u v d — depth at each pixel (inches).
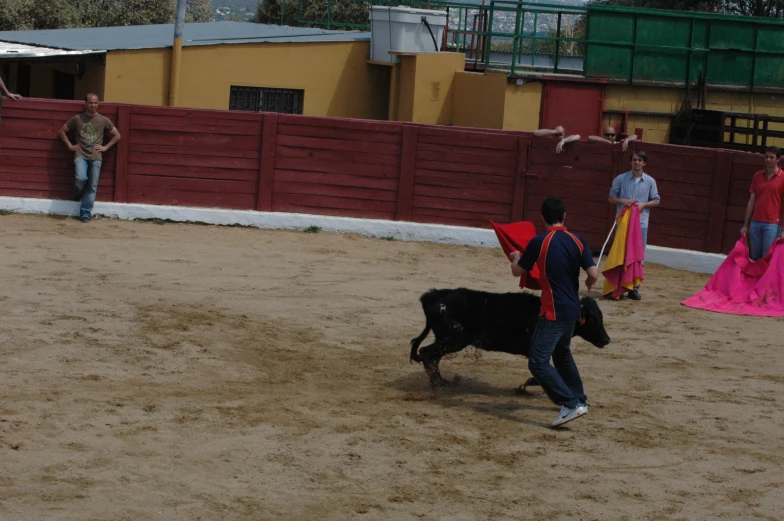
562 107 692.1
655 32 701.3
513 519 196.7
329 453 227.8
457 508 200.5
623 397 287.4
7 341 298.4
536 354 254.1
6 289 364.2
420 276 457.1
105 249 461.4
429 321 280.4
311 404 264.4
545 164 557.0
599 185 552.4
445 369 312.3
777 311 413.7
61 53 654.5
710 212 540.4
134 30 881.5
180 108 550.3
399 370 306.0
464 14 875.4
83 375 273.4
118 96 678.5
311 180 560.7
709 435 256.2
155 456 218.7
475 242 557.6
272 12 1230.3
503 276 472.7
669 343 358.9
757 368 329.1
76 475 205.2
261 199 559.2
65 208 542.0
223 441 230.8
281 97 757.9
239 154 556.7
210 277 417.1
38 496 193.3
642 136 711.1
